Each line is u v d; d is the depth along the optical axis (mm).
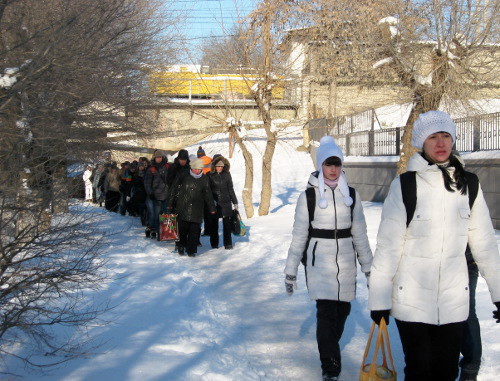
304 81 18094
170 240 12242
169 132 15539
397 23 12875
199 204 10562
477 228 3562
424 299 3443
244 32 16234
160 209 12852
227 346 5309
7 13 6926
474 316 4203
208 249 11430
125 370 4355
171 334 5410
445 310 3428
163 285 7516
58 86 7203
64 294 4902
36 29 7105
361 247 4777
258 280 8531
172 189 10805
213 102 17484
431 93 12500
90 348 4816
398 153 16812
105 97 9945
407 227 3490
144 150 17828
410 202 3469
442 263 3439
